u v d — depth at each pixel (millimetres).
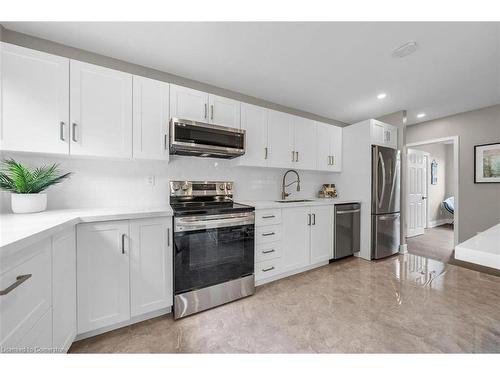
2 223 1140
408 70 2230
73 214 1468
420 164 5094
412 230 4812
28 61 1443
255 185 2906
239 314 1806
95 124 1666
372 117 3758
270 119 2662
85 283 1418
